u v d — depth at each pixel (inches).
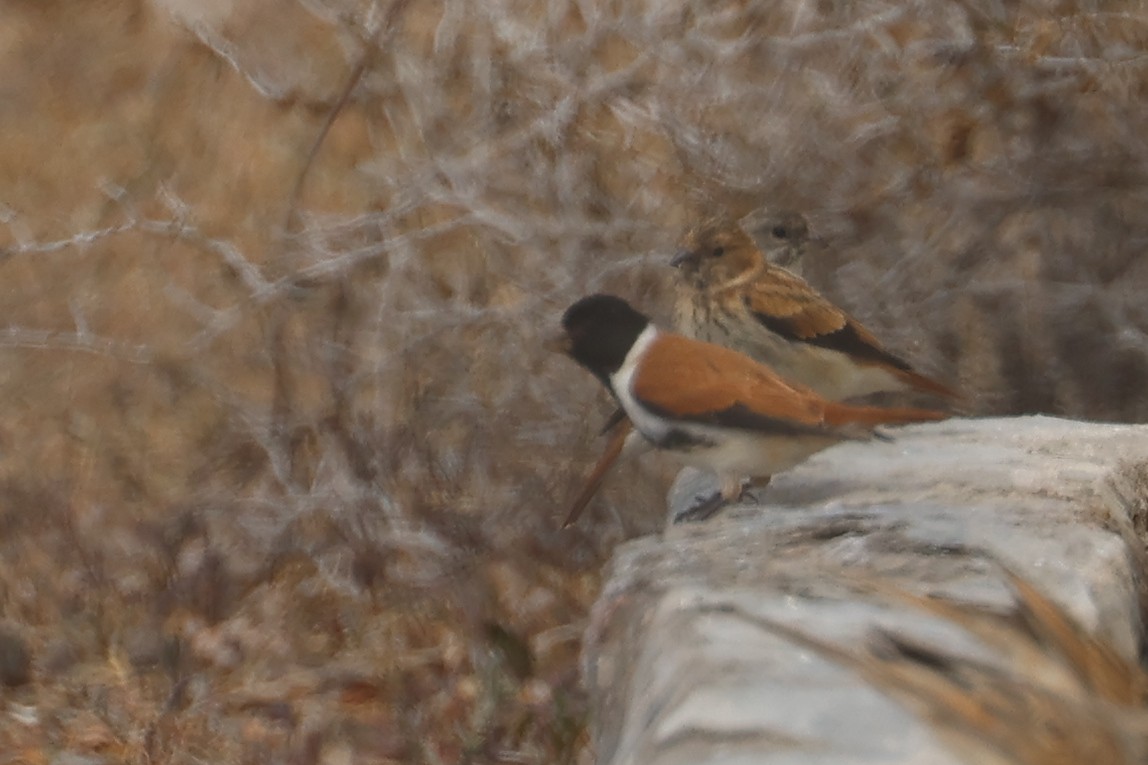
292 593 502.3
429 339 526.3
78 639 493.0
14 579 519.2
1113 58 549.0
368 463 511.8
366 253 520.7
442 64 558.9
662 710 190.4
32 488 552.7
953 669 182.2
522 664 448.1
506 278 534.6
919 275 550.9
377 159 603.8
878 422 295.3
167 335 615.5
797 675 185.5
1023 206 553.6
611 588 250.4
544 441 518.9
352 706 454.3
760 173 545.6
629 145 543.8
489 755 426.0
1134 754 166.6
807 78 554.6
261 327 572.1
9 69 724.0
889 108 557.0
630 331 309.6
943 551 237.8
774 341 400.5
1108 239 554.3
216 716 453.4
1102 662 189.9
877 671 182.1
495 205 535.8
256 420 538.6
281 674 468.8
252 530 520.1
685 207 538.6
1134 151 547.5
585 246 529.3
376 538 500.7
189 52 705.0
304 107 666.2
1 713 454.9
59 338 596.1
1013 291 547.8
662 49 551.8
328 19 601.9
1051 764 164.7
